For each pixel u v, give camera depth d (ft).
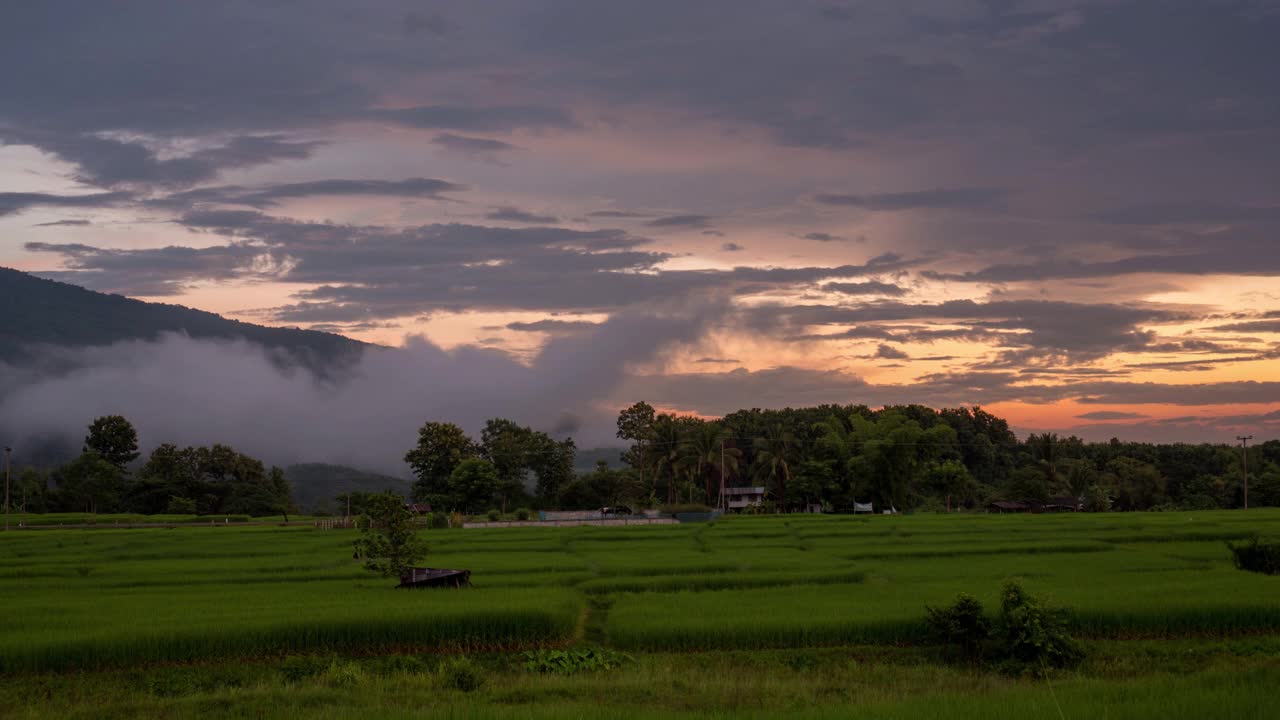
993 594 130.52
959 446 587.68
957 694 83.97
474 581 150.51
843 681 94.73
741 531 262.06
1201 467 578.66
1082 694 78.59
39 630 105.09
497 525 313.12
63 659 98.63
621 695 87.86
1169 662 101.91
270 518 450.71
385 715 77.20
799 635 110.01
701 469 453.99
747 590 141.38
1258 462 563.07
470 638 109.81
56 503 471.21
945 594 133.49
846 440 434.71
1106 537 230.48
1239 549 160.66
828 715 73.31
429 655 107.04
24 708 86.94
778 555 195.00
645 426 554.46
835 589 141.49
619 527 286.87
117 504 477.36
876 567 172.55
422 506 431.02
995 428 630.33
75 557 203.62
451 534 258.16
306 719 78.02
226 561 188.96
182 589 143.33
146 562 188.55
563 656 101.96
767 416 607.78
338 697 87.10
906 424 416.26
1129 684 81.51
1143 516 314.76
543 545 222.07
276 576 160.45
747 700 86.22
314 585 147.54
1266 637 110.93
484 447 509.35
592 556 193.98
